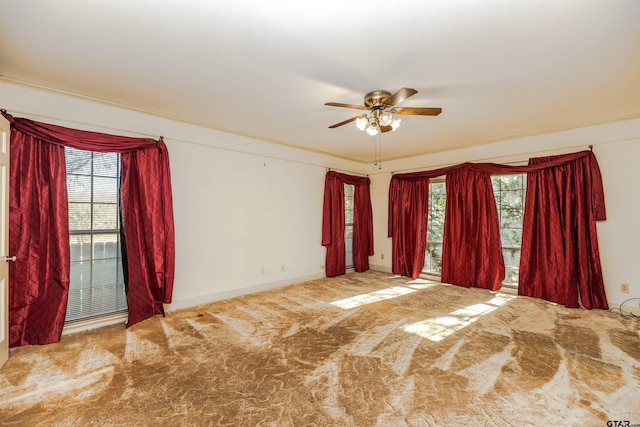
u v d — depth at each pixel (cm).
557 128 363
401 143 442
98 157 287
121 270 301
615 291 332
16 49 192
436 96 269
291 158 461
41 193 246
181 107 297
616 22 165
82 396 176
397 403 170
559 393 179
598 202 335
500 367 209
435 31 174
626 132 326
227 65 214
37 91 250
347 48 192
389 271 558
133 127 304
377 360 220
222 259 376
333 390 182
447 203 462
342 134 395
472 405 168
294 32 175
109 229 294
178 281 337
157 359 221
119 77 233
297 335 265
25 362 214
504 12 157
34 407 166
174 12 157
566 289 347
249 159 406
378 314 321
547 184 372
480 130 373
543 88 253
